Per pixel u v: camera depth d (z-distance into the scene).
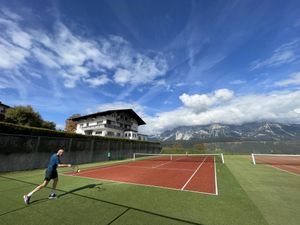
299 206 5.76
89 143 22.56
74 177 11.08
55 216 4.95
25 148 14.77
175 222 4.63
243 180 9.99
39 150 15.98
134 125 57.88
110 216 4.96
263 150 53.00
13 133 14.11
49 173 6.31
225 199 6.52
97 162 22.70
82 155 21.22
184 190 7.84
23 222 4.57
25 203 5.93
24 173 12.77
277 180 9.97
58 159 6.71
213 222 4.64
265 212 5.27
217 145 60.44
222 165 18.23
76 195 6.98
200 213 5.21
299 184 8.95
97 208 5.57
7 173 12.71
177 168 15.80
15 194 7.05
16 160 13.98
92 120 48.97
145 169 15.12
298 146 55.06
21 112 31.89
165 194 7.19
